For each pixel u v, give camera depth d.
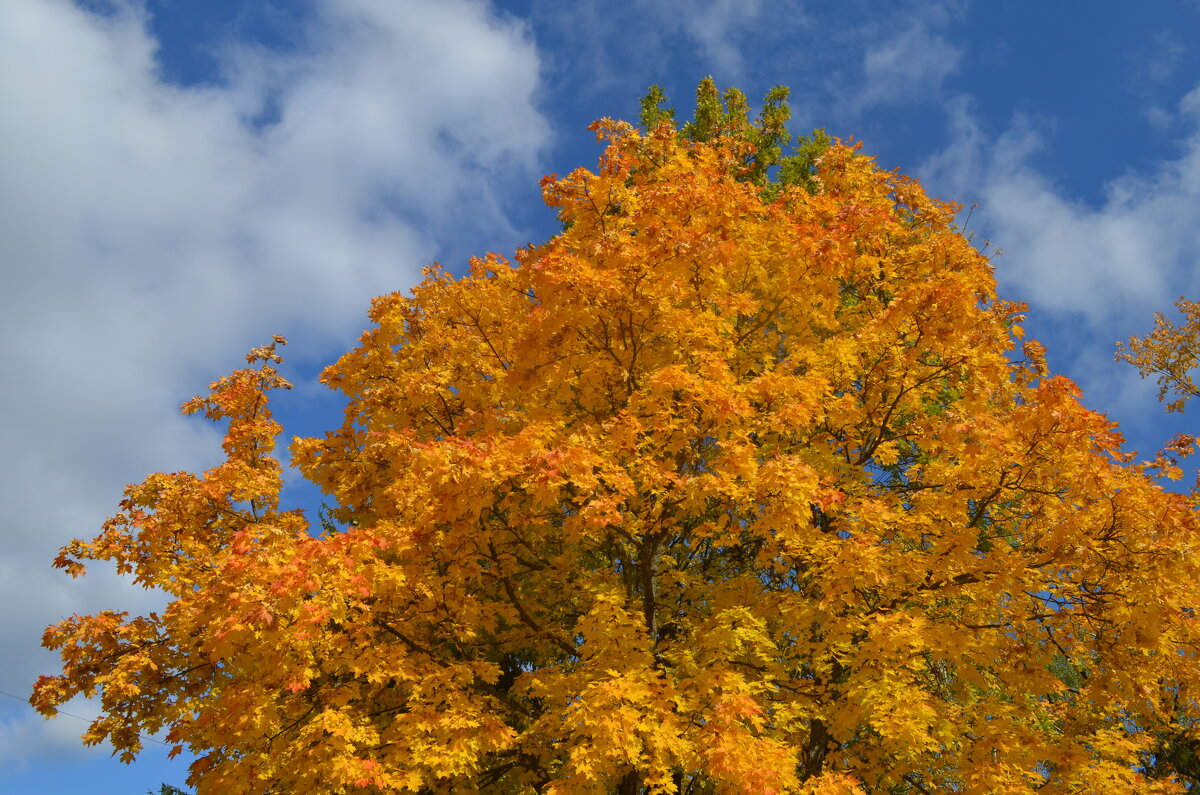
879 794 10.09
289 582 7.56
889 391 11.07
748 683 8.46
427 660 9.51
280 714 9.27
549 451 8.38
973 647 9.08
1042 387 8.84
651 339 10.52
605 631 8.77
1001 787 8.48
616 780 9.61
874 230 12.20
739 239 11.00
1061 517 8.93
